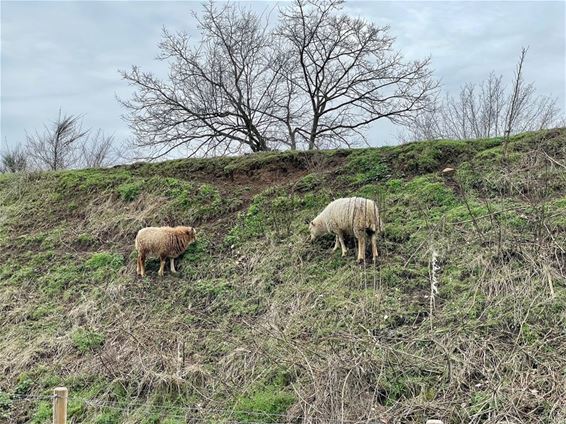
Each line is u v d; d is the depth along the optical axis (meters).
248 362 6.36
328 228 8.22
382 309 6.68
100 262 9.44
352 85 20.17
